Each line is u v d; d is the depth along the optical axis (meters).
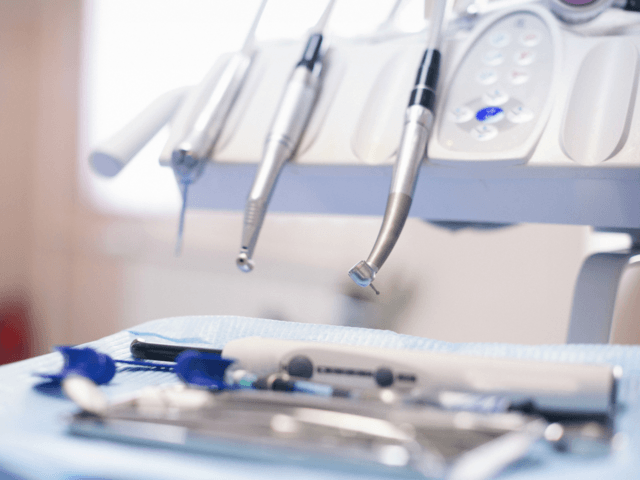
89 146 1.19
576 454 0.18
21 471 0.17
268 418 0.19
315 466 0.16
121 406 0.20
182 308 1.09
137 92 1.14
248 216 0.39
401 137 0.40
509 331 0.66
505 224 0.68
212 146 0.49
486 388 0.22
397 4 0.53
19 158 1.23
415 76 0.44
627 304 0.68
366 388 0.23
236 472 0.16
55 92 1.20
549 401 0.21
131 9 1.12
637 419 0.22
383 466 0.16
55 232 1.22
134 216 1.15
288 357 0.25
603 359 0.29
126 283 1.17
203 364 0.26
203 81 0.54
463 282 0.69
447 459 0.16
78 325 1.22
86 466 0.16
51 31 1.18
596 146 0.39
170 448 0.17
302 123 0.46
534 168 0.40
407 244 0.71
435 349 0.32
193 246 1.08
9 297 1.23
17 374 0.28
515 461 0.17
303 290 0.95
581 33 0.45
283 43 0.55
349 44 0.52
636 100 0.40
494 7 0.50
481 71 0.46
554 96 0.42
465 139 0.43
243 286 1.02
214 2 1.04
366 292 0.83
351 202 0.47
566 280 0.65
